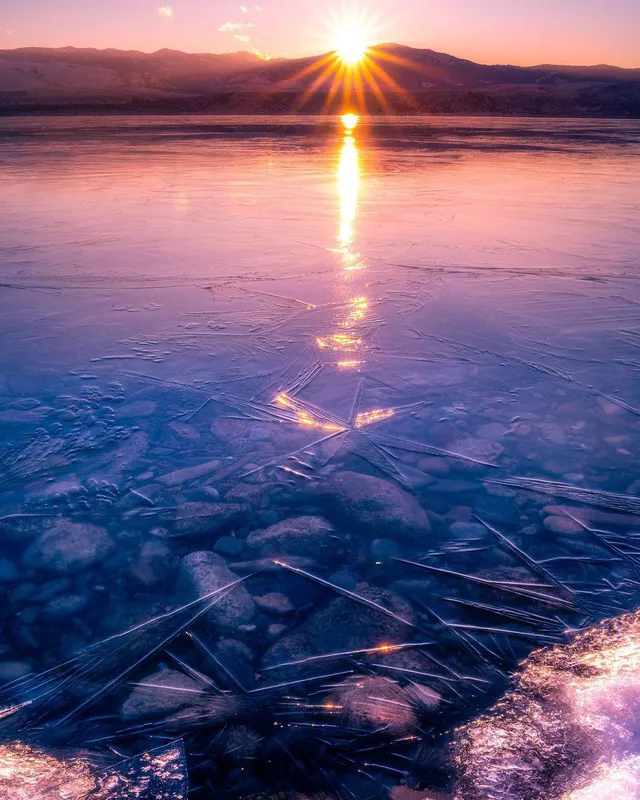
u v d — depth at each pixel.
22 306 5.66
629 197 11.61
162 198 11.39
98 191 12.16
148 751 1.79
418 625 2.31
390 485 3.14
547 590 2.47
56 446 3.49
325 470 3.31
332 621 2.33
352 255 7.43
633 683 1.91
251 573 2.58
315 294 6.03
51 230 8.70
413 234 8.52
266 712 1.96
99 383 4.21
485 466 3.33
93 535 2.79
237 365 4.52
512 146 24.03
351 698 2.01
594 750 1.69
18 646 2.21
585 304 5.76
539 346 4.85
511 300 5.87
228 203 10.89
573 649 2.16
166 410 3.89
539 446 3.50
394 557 2.68
